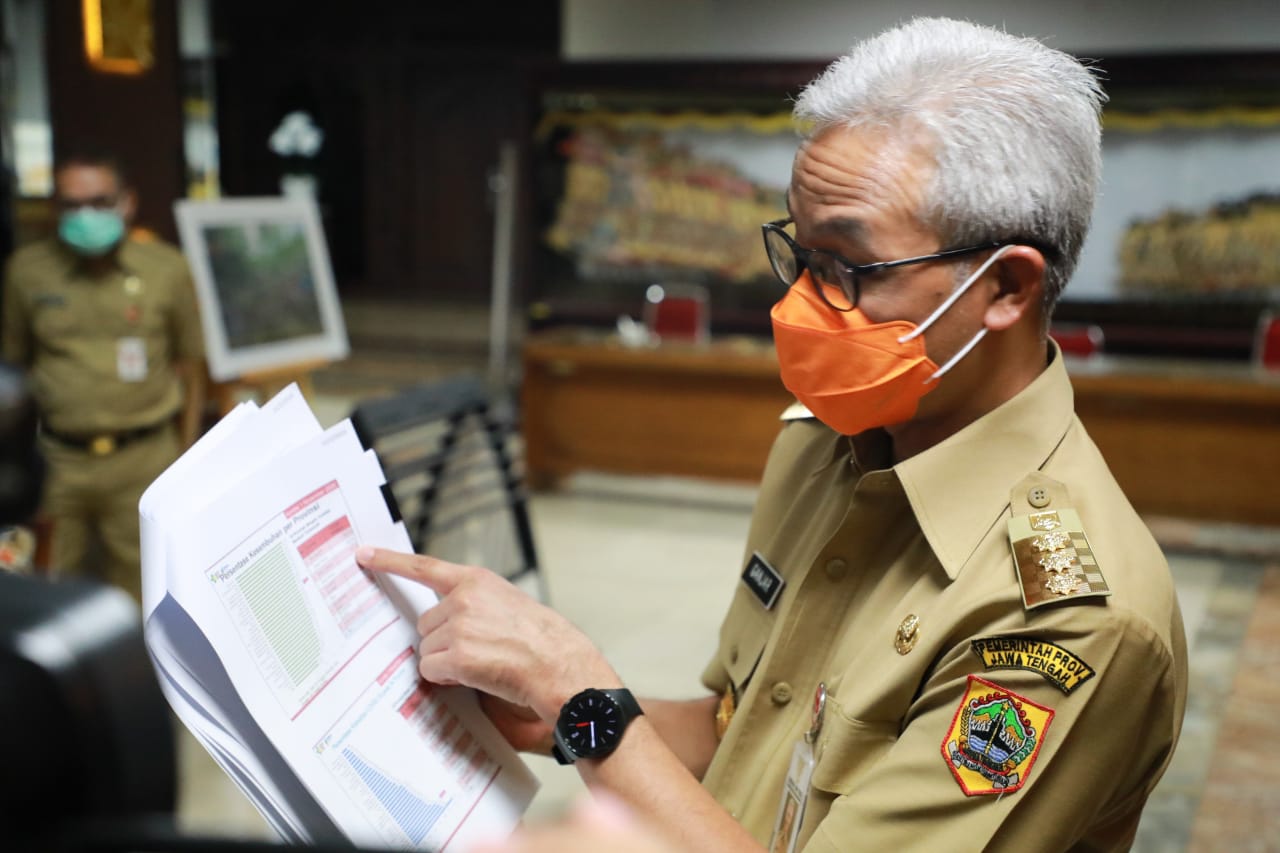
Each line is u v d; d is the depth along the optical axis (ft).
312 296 14.83
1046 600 2.62
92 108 18.39
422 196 46.34
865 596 3.15
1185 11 22.27
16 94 17.81
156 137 19.60
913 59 2.89
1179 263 22.91
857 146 2.90
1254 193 22.26
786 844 3.02
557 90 25.62
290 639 2.70
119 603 0.91
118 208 11.06
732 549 17.66
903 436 3.28
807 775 3.00
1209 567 16.81
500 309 29.66
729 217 25.57
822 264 3.01
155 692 0.90
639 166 25.86
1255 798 9.87
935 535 2.90
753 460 19.99
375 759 2.77
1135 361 19.65
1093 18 22.86
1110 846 2.98
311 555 2.87
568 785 9.46
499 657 2.93
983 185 2.80
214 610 2.51
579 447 20.86
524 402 21.04
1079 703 2.55
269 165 47.19
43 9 17.71
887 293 2.91
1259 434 17.31
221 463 2.78
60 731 0.83
